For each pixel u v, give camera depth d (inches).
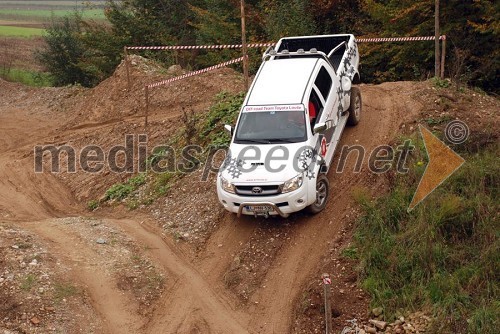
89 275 369.1
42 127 776.3
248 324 335.0
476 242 355.6
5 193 571.5
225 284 367.6
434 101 518.3
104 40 1045.2
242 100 568.1
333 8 874.1
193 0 1031.6
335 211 407.2
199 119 587.5
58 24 1207.6
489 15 682.8
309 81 431.2
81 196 546.6
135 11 1070.4
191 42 1015.0
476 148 432.8
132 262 388.2
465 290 327.0
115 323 334.6
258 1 943.7
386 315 323.0
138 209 482.3
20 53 1811.0
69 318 331.3
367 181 429.1
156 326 334.6
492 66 701.9
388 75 800.9
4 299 337.1
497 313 303.6
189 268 386.3
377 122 506.0
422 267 342.6
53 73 1156.5
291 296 349.7
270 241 392.8
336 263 360.8
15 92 967.0
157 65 802.2
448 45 723.4
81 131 702.5
